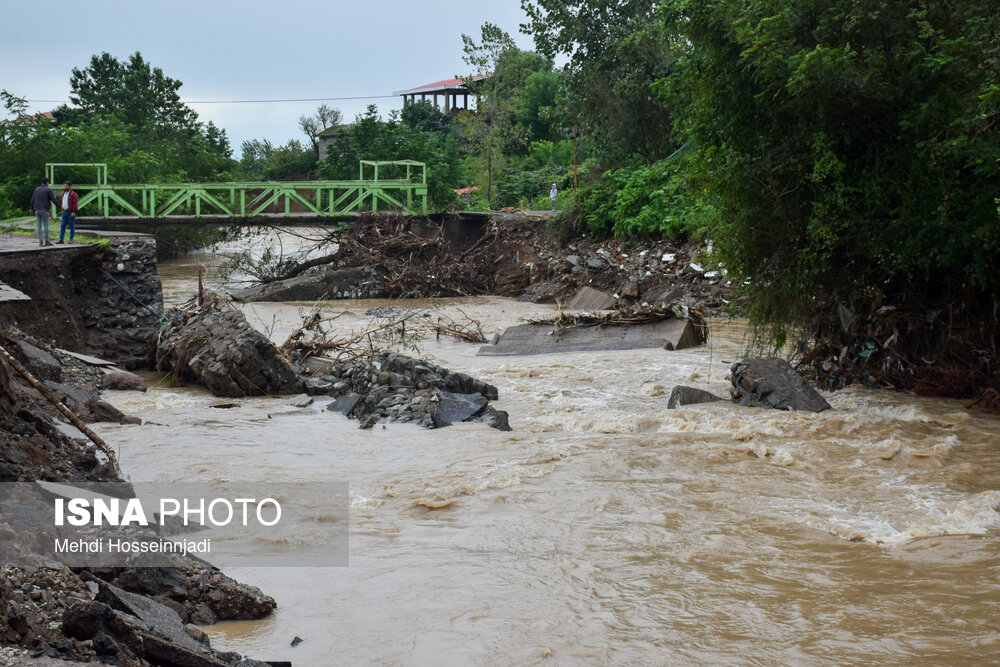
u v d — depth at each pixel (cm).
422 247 3862
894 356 1770
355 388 1792
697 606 784
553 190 4969
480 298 3728
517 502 1091
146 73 9112
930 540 952
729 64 1764
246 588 771
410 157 4972
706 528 992
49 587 601
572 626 743
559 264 3703
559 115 4253
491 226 4028
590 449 1341
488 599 800
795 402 1591
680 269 3269
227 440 1410
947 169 1592
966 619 753
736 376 1670
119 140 6397
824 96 1623
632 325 2480
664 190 3581
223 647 691
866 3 1584
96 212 4809
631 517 1033
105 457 1097
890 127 1675
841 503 1084
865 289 1781
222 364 1791
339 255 3853
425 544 951
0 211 4775
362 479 1198
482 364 2175
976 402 1602
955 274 1708
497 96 6244
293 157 8581
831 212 1703
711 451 1325
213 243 4606
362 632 729
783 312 1834
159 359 2030
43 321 1991
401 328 2433
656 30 3831
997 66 1486
